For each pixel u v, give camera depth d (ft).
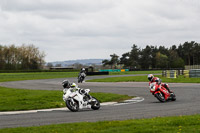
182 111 40.75
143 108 46.03
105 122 31.01
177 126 27.63
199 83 107.96
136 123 29.50
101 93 74.02
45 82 144.25
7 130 27.84
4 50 382.22
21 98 62.69
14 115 42.83
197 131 24.84
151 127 27.30
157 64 508.53
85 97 45.96
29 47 391.65
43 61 396.37
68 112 44.57
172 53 563.89
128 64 513.45
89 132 25.63
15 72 303.89
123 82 130.21
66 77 208.13
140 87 98.53
